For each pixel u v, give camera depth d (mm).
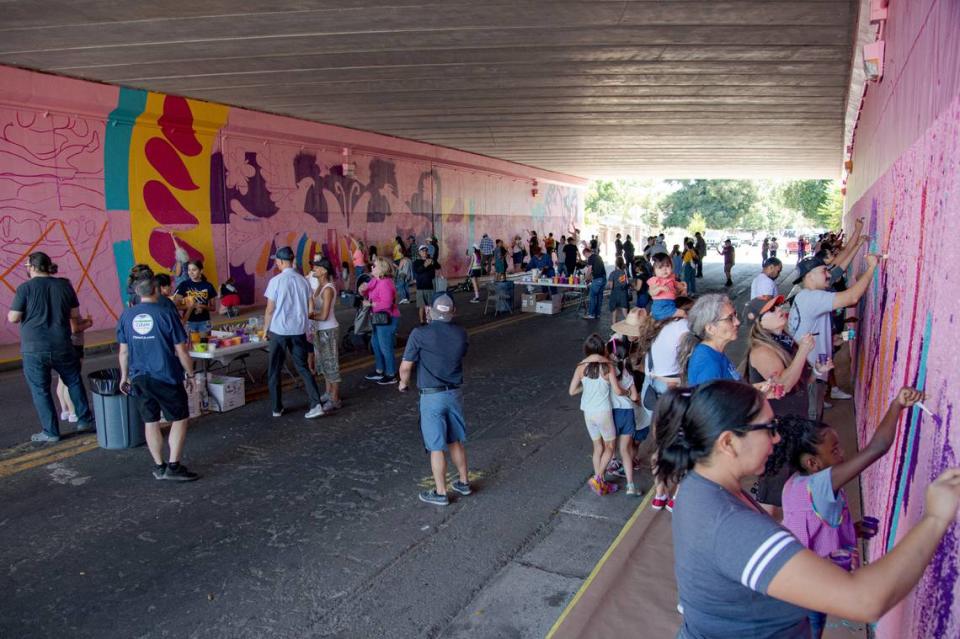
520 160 30922
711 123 19547
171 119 15469
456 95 15664
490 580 4680
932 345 2373
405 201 24797
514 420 8344
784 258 50438
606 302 21062
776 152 26719
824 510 2756
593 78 13789
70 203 13781
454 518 5645
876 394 4637
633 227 54219
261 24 9938
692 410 1976
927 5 3211
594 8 9234
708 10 9305
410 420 8352
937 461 2031
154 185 15477
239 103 16562
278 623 4191
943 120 2443
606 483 6152
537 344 13633
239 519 5617
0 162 12562
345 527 5477
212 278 17062
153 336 6160
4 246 12719
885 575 1541
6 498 6035
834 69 12680
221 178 17172
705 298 4078
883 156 6406
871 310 6031
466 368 11344
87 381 10648
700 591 1825
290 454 7160
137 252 15180
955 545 1704
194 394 8438
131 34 10320
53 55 11484
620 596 4227
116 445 7293
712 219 76500
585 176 40406
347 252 21859
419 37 10734
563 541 5242
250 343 8859
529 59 12180
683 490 1957
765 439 1924
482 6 9156
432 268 15508
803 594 1595
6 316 12820
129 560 4953
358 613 4289
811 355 6254
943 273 2244
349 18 9672
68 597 4477
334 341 8820
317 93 15312
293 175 19516
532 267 23047
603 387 5934
